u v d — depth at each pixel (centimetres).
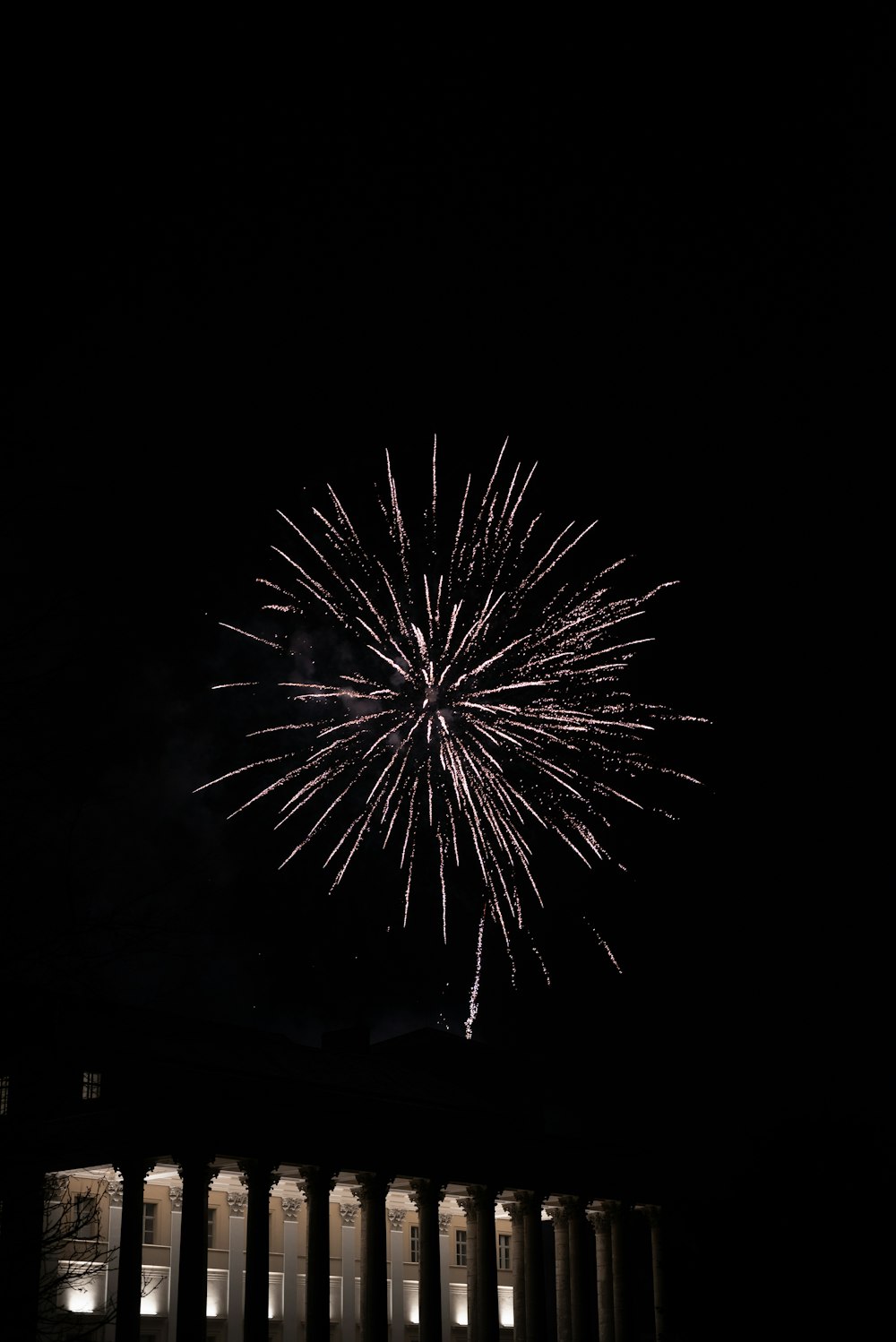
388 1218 7531
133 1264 5356
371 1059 7731
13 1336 2634
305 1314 6544
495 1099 8475
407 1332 7388
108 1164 5631
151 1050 5838
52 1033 2392
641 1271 8775
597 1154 7750
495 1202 7169
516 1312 7344
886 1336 6962
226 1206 6719
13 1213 3241
